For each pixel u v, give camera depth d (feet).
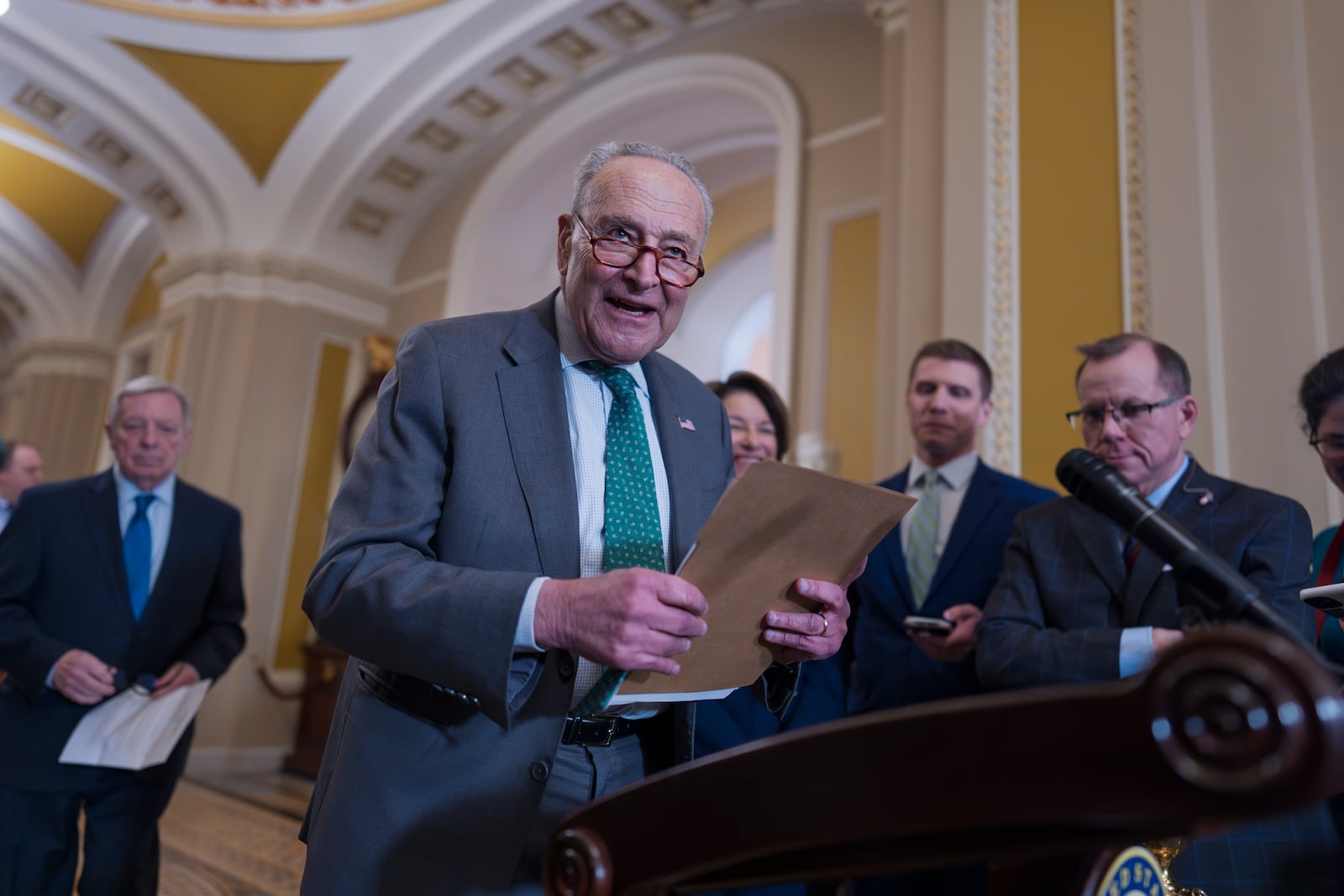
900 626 7.35
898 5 13.80
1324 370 5.51
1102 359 5.94
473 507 4.06
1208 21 9.55
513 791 3.79
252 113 24.73
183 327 26.40
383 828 3.77
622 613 3.21
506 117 25.00
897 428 11.43
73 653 7.41
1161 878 3.10
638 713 4.31
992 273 10.61
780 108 19.70
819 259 18.49
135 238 33.58
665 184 4.45
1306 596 3.59
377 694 4.08
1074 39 10.69
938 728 1.87
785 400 17.94
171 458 8.63
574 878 2.39
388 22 21.97
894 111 13.56
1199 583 3.11
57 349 34.99
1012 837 2.14
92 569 8.13
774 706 4.37
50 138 25.91
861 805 1.94
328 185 25.85
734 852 2.12
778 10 20.20
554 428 4.33
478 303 25.61
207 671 8.29
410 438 4.10
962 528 7.47
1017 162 10.83
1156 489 5.88
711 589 3.51
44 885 7.41
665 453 4.72
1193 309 9.02
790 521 3.44
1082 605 5.75
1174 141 9.52
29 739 7.50
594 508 4.35
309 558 25.57
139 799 7.91
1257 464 8.35
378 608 3.58
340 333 27.02
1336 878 4.51
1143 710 1.66
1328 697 1.53
